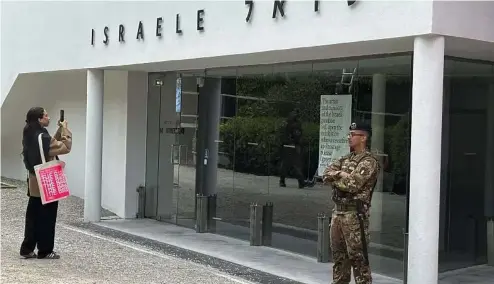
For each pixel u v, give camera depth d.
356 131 5.80
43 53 12.45
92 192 11.22
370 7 6.35
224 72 10.30
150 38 9.56
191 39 8.73
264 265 8.16
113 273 7.26
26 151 7.68
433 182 6.02
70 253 8.34
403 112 7.56
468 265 8.34
